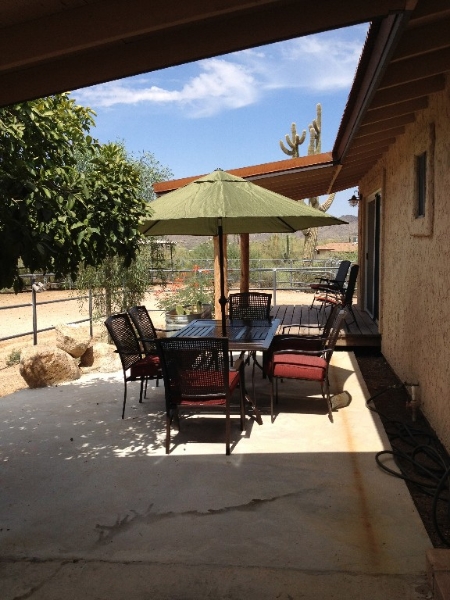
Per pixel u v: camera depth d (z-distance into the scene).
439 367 4.57
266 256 28.97
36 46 2.25
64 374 6.68
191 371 4.28
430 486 3.77
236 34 2.54
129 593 2.54
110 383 6.64
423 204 5.50
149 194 15.13
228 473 3.94
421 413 5.30
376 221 9.52
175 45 2.55
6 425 5.11
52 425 5.09
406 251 6.15
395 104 4.90
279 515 3.30
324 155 7.11
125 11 2.19
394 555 2.83
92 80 2.60
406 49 3.40
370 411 5.32
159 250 11.12
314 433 4.73
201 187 4.95
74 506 3.48
